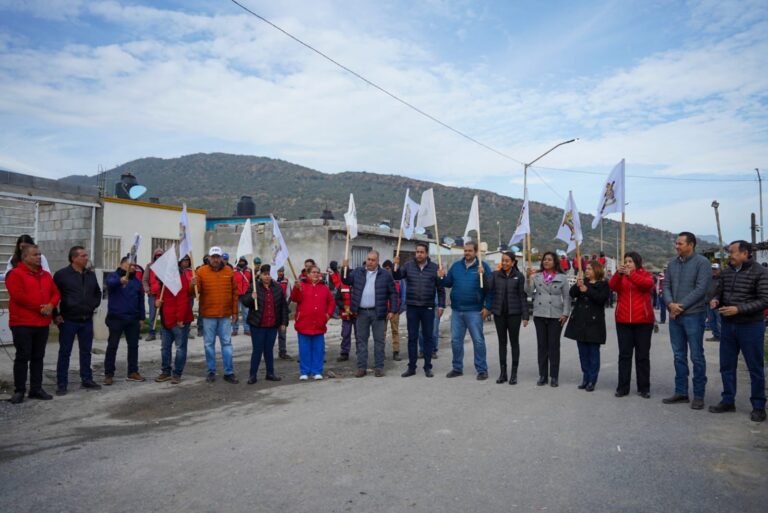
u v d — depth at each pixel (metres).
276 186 113.06
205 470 4.63
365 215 83.44
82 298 7.91
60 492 4.21
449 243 36.28
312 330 8.90
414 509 3.87
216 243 22.56
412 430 5.75
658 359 11.04
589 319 7.85
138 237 8.77
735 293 6.42
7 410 6.85
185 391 8.05
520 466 4.72
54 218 14.05
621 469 4.68
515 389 7.96
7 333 11.16
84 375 8.13
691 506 3.97
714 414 6.56
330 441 5.38
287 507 3.89
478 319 8.77
